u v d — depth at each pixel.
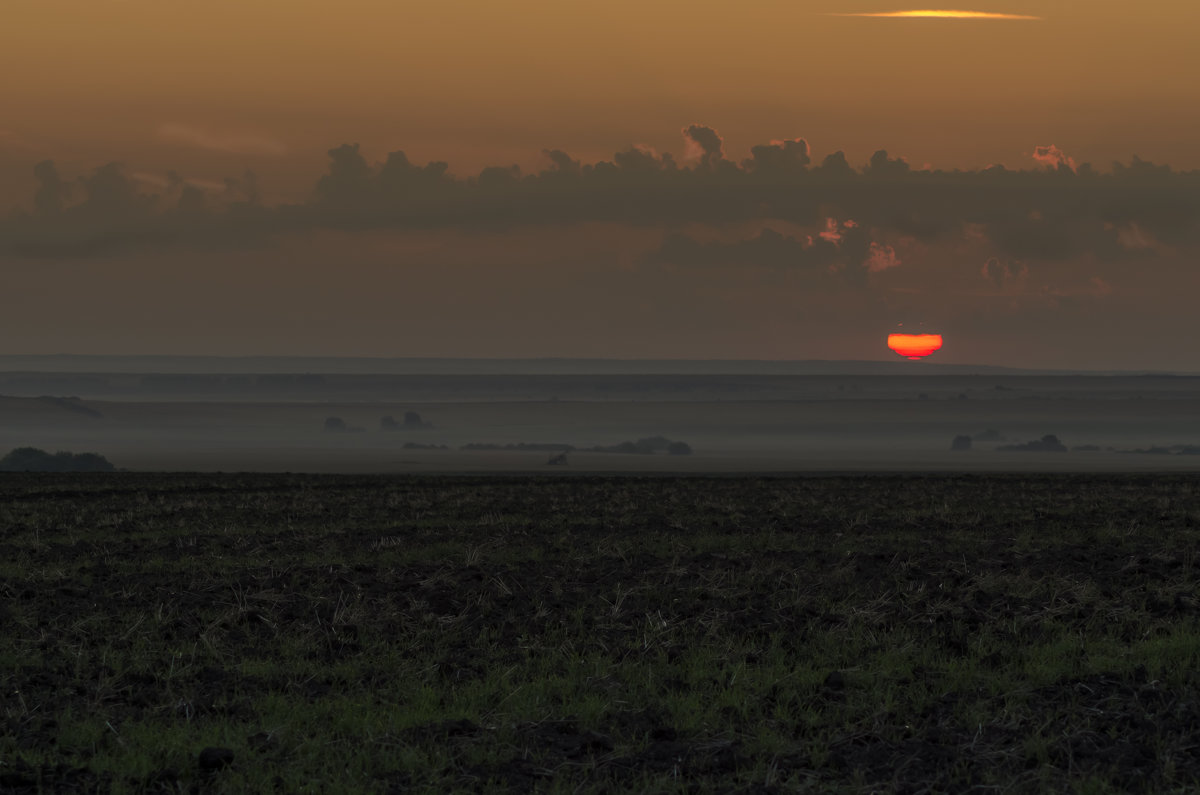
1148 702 24.83
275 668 29.33
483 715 24.91
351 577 43.44
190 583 42.47
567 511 76.12
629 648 31.23
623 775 21.06
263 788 20.08
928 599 37.28
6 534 62.38
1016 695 25.55
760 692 26.36
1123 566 43.84
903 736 23.23
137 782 20.80
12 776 20.55
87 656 30.33
